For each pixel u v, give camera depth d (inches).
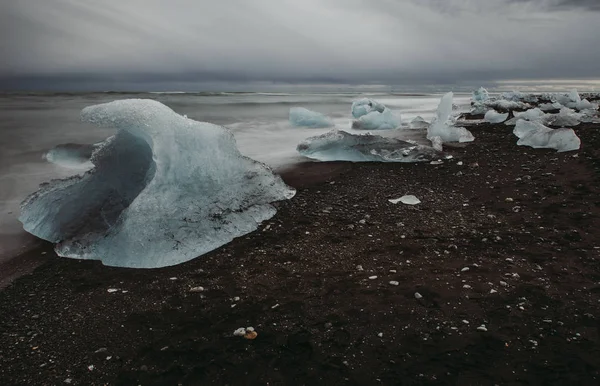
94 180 168.2
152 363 87.1
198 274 126.3
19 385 81.6
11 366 87.0
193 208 151.0
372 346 91.2
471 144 309.4
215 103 736.3
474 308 104.0
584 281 114.7
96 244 139.6
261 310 106.3
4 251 142.9
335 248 142.2
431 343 91.5
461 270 123.3
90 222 152.3
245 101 805.2
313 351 90.0
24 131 374.9
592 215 161.3
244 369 84.6
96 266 132.3
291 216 172.2
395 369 83.7
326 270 127.1
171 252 135.6
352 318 101.8
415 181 219.5
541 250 134.3
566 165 232.1
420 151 265.7
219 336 95.9
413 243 144.0
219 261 134.6
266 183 187.8
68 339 96.0
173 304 110.1
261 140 359.3
